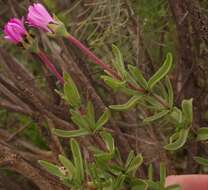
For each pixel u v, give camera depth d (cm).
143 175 46
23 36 34
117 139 46
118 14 52
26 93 46
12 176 57
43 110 46
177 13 48
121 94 54
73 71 49
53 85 53
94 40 56
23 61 69
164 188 34
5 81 47
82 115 34
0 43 68
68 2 64
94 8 56
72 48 54
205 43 48
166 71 34
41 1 49
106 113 34
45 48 53
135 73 34
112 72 34
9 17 60
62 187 39
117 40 54
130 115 54
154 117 34
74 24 58
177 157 56
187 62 49
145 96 34
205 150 46
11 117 64
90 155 40
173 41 55
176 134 34
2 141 47
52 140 49
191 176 42
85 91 46
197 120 48
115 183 32
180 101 50
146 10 53
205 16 48
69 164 32
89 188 32
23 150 56
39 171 39
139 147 51
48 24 34
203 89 49
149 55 51
